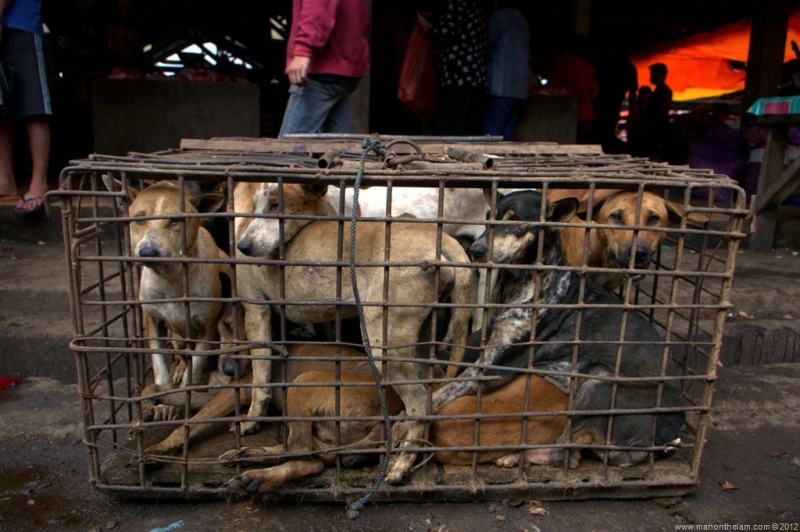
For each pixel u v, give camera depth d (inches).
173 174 88.6
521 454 100.4
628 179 94.5
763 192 229.6
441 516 99.1
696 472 103.3
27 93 188.5
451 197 135.3
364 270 103.3
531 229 104.4
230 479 97.9
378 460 103.3
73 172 90.2
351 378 103.3
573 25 343.0
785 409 141.8
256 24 437.1
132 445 107.9
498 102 241.4
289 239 106.2
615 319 109.7
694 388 151.8
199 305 115.8
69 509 100.3
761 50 307.3
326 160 94.1
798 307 180.9
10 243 202.7
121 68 264.7
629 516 101.3
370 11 228.5
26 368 148.6
